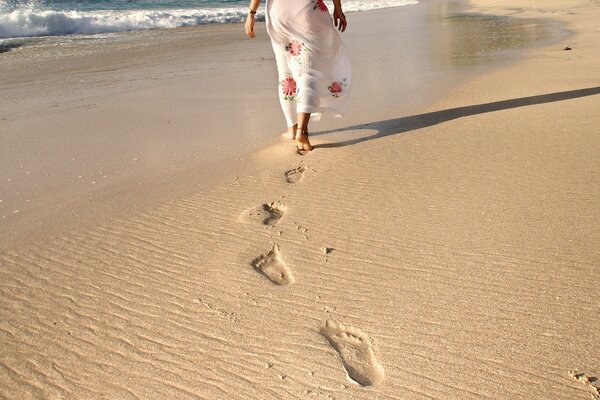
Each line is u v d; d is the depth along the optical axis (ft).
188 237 9.30
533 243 8.27
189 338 6.91
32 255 8.92
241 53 28.76
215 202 10.54
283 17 12.16
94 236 9.46
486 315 6.88
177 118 16.35
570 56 22.43
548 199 9.54
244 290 7.80
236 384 6.15
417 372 6.12
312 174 11.54
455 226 8.96
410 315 7.02
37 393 6.17
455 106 15.80
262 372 6.30
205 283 8.01
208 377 6.27
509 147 12.05
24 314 7.50
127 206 10.52
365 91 18.66
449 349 6.40
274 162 12.36
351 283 7.77
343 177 11.26
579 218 8.83
